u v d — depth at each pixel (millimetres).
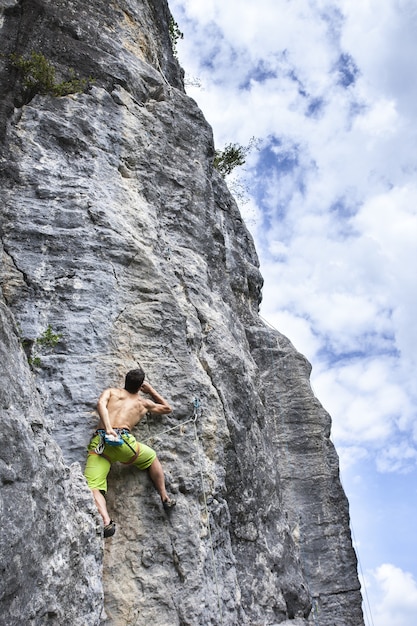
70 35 10430
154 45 12383
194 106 11633
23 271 7852
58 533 5570
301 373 12508
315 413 12180
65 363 7512
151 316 8234
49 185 8633
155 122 10641
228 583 7449
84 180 8938
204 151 11266
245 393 9109
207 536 7371
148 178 9906
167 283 8633
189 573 6977
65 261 8117
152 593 6738
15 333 6113
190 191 10461
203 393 8227
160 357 8070
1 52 9453
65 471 6004
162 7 13633
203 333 9070
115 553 6836
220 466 8031
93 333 7809
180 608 6766
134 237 8805
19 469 5289
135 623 6559
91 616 5746
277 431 11844
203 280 9625
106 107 9961
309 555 10906
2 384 5473
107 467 7051
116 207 8953
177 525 7164
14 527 5043
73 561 5703
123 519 7027
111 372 7699
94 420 7320
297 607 8438
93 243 8359
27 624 4984
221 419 8297
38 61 9438
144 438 7543
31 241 8086
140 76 10930
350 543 11227
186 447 7688
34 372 7301
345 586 10805
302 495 11398
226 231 12008
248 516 8398
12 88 9164
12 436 5320
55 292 7891
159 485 7188
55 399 7273
